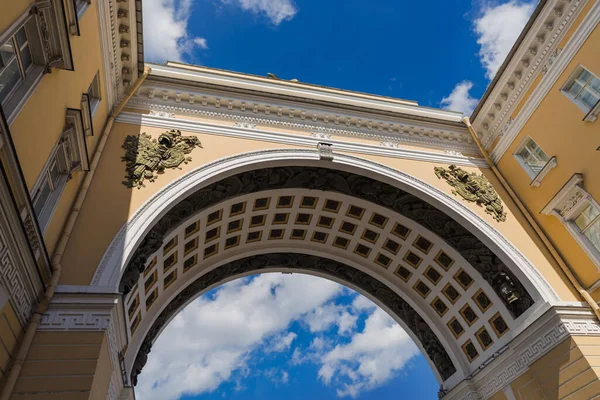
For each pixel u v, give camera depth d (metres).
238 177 16.02
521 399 15.94
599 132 15.54
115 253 11.88
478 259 17.56
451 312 19.91
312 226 19.77
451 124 20.67
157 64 18.06
